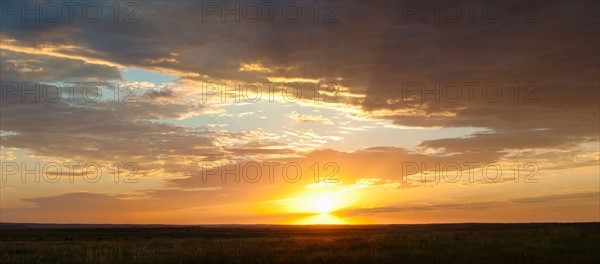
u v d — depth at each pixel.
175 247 28.06
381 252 22.78
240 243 31.27
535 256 20.50
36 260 21.72
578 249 23.42
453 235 35.97
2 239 57.28
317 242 31.00
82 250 27.28
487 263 18.73
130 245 32.16
